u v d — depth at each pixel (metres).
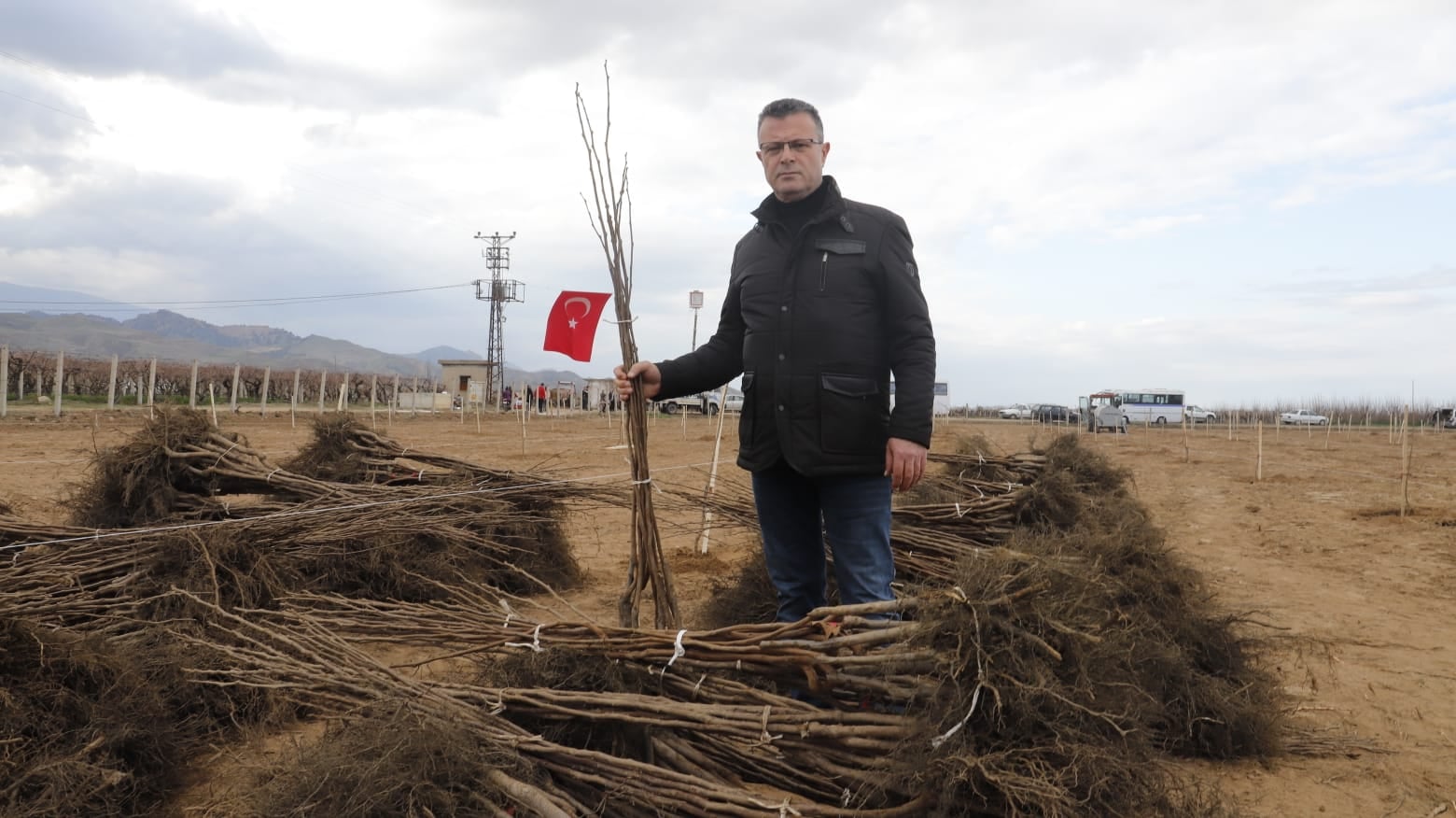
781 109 3.18
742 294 3.40
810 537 3.55
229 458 6.02
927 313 3.16
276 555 5.02
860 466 3.17
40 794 2.78
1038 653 2.31
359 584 5.35
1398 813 3.24
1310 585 7.46
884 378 3.22
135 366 41.62
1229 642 3.99
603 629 3.21
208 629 4.23
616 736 2.97
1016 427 47.62
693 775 2.87
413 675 4.08
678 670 3.06
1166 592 4.00
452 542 5.88
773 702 2.84
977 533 5.31
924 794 2.35
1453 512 11.74
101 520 5.71
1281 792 3.40
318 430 7.15
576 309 3.62
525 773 2.80
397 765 2.62
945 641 2.35
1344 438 39.81
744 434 3.43
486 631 3.59
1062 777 2.20
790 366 3.19
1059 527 5.20
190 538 4.66
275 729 3.62
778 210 3.30
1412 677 4.87
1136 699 2.50
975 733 2.31
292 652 3.87
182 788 3.23
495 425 36.03
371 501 5.91
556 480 6.93
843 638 2.66
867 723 2.58
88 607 4.37
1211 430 52.12
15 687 3.02
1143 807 2.32
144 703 3.26
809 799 2.78
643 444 3.47
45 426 21.94
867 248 3.17
